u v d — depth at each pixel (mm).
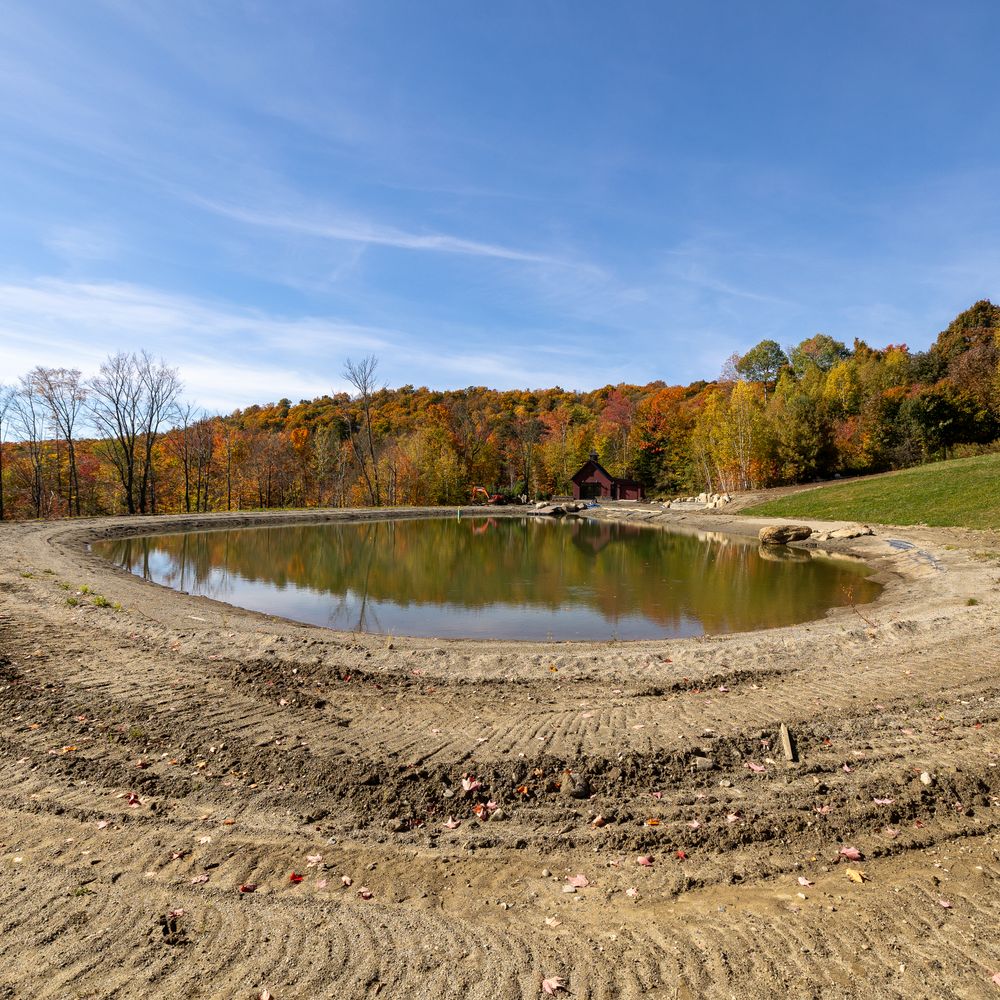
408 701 7449
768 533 30625
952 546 22266
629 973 3270
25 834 4527
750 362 90938
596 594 17422
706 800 5051
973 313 72500
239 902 3826
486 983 3191
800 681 8148
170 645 9609
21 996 3062
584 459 77438
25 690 7324
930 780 5254
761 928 3623
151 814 4793
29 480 46875
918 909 3785
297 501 67562
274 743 6066
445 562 24828
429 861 4297
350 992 3125
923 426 51188
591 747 5984
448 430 73875
